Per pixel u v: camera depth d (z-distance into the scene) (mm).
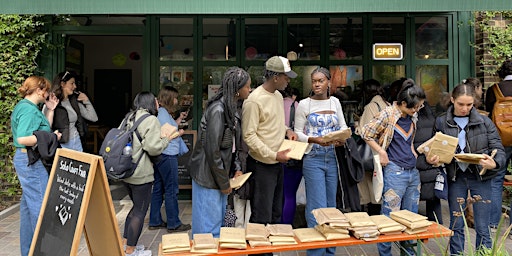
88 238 3264
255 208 3725
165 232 5484
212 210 3457
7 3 4254
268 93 3668
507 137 4871
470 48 7059
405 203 4043
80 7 4242
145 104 4266
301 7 4219
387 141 3920
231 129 3389
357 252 4719
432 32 7168
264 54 7160
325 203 3979
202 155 3480
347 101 7141
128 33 7094
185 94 7160
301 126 4086
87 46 11586
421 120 4309
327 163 3965
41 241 3049
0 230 5648
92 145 9906
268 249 3027
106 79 11852
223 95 3389
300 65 7148
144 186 4191
